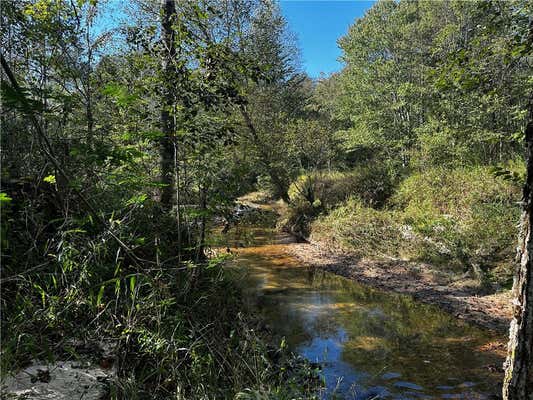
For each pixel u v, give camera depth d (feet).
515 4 12.25
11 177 12.60
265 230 47.06
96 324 10.51
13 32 13.98
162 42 14.53
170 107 13.64
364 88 49.47
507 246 25.05
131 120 14.49
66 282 10.74
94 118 15.53
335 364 15.08
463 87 12.99
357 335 18.01
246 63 14.51
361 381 13.80
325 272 29.66
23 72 14.47
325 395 12.47
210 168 14.85
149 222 14.84
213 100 14.49
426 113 43.11
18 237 11.30
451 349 16.35
